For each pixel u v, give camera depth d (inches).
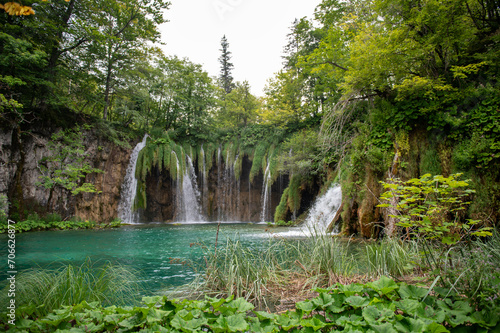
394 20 445.7
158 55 1094.4
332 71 594.6
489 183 341.4
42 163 796.0
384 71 450.0
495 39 394.6
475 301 120.0
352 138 556.1
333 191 685.3
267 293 193.5
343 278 203.0
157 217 1127.0
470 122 371.9
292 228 716.7
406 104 430.0
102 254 389.7
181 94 1284.4
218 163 1232.2
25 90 786.2
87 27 776.9
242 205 1205.1
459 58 430.9
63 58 907.4
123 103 1095.0
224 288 199.5
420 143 414.0
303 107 1052.5
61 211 830.5
